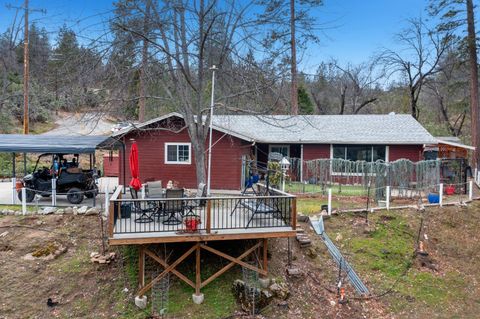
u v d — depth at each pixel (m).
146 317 9.16
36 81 25.64
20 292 9.34
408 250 13.13
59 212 12.38
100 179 21.23
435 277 12.17
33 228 11.52
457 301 11.23
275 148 23.56
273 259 11.43
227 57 14.39
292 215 10.25
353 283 11.38
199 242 9.63
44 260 10.27
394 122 23.81
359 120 24.48
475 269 12.96
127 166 19.17
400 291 11.31
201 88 14.41
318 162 19.48
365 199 17.23
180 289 10.01
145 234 9.31
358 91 41.97
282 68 14.81
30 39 23.78
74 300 9.40
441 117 41.72
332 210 14.91
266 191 12.01
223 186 18.66
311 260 11.99
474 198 17.77
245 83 14.18
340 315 10.10
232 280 10.41
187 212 10.62
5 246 10.62
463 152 23.30
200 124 14.92
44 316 8.91
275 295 10.06
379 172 17.25
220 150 18.69
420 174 17.81
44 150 13.09
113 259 10.55
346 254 12.59
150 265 10.51
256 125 24.23
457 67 25.61
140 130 17.11
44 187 13.96
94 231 11.60
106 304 9.44
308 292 10.71
